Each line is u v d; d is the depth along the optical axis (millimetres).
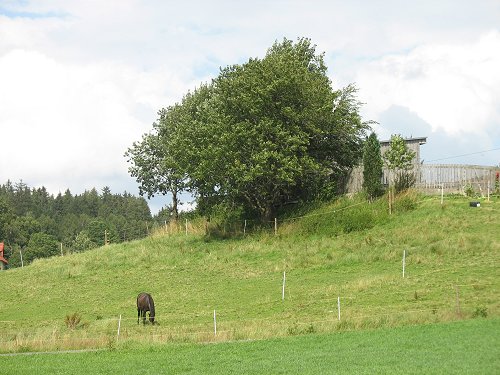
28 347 32094
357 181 67062
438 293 37844
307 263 52000
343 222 58812
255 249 58219
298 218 62562
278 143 61156
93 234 150625
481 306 33406
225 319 38469
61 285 55250
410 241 52125
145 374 24953
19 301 51156
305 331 32406
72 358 29125
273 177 60906
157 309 43562
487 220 53031
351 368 23312
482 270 42281
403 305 36062
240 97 62281
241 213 67875
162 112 76188
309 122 62938
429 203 59312
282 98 62562
